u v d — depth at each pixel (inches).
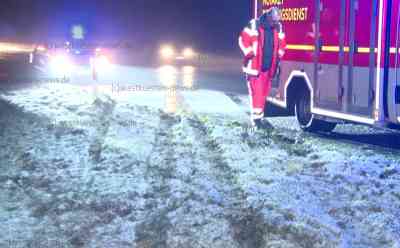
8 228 247.3
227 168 329.1
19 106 554.6
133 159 350.6
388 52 374.3
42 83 787.4
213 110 573.6
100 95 666.8
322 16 437.1
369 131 476.4
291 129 484.1
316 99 447.8
